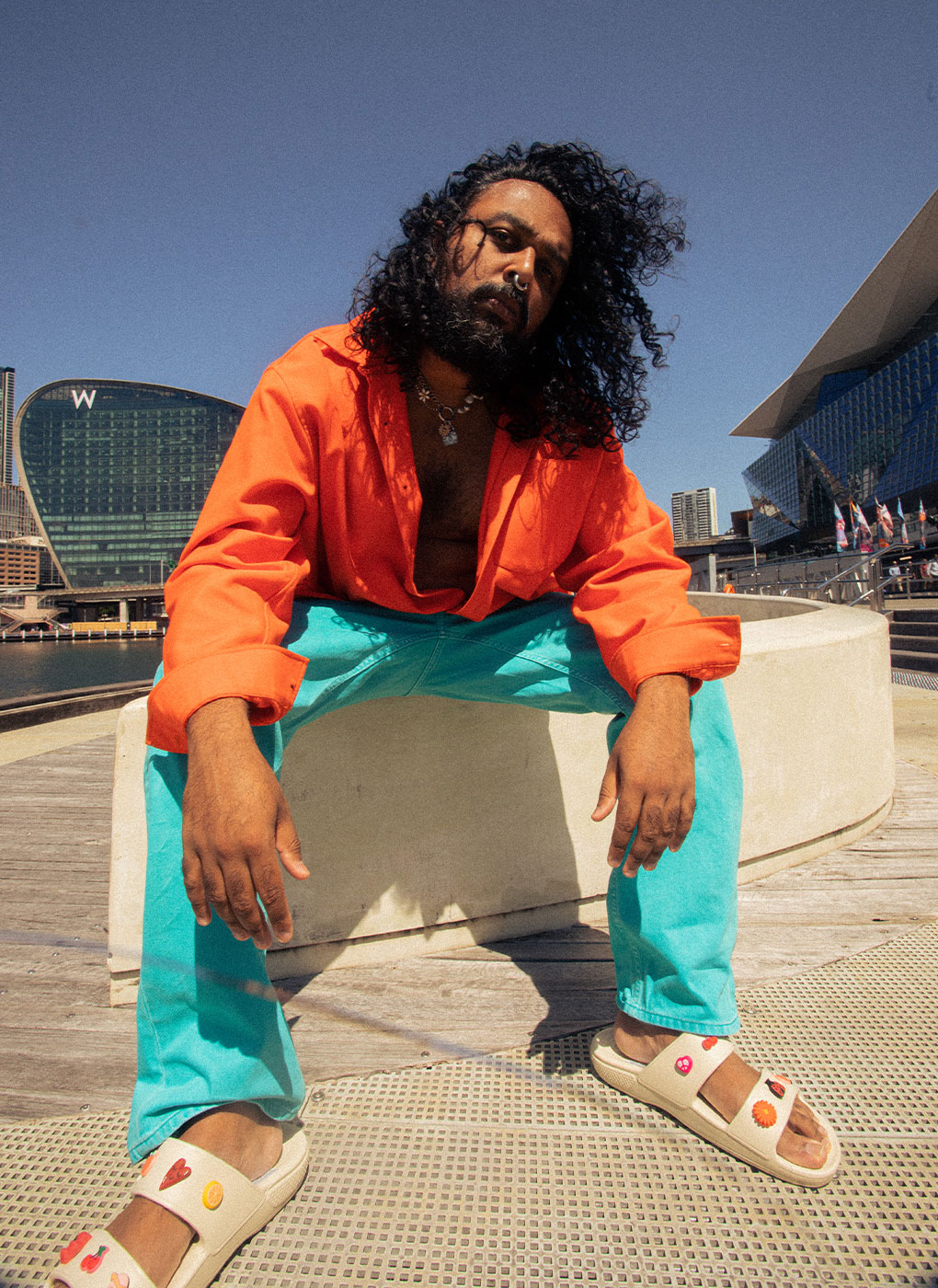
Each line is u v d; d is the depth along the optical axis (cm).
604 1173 91
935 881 189
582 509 112
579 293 113
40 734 510
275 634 85
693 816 100
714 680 104
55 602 12575
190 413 12862
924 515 3656
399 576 109
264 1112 85
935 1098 106
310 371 97
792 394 10350
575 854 171
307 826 144
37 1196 89
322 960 146
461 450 108
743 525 12812
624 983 106
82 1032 129
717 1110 95
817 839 208
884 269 7744
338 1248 80
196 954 82
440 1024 126
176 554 12619
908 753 356
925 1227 83
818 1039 122
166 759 86
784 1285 75
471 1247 80
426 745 154
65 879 205
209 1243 73
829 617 267
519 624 117
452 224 97
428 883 155
